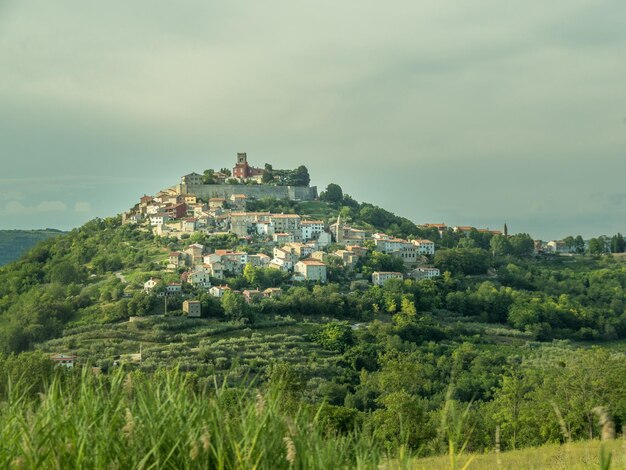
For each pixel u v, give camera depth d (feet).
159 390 113.09
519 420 353.92
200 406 106.42
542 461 181.57
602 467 84.48
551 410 337.72
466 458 184.96
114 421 102.47
